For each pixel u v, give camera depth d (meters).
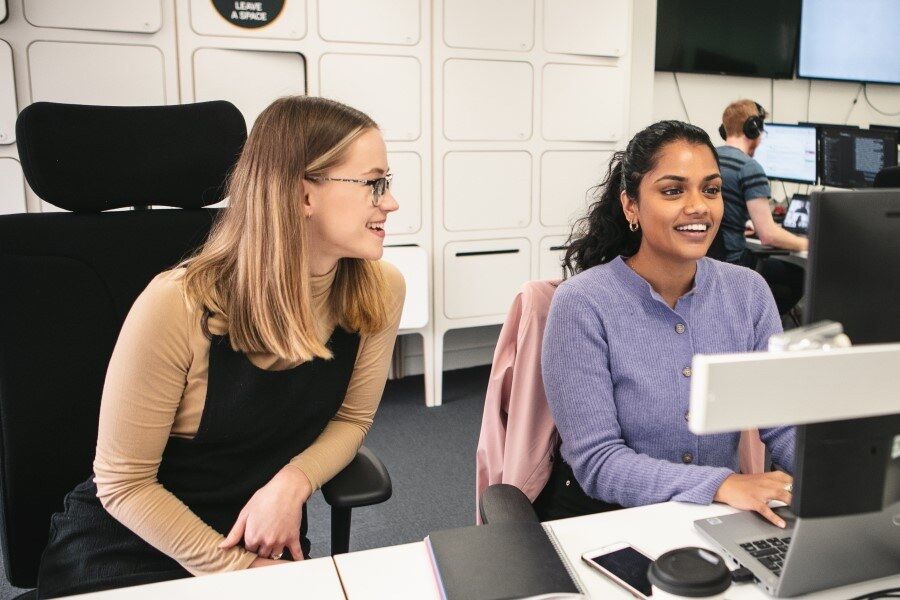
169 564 1.14
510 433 1.40
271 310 1.09
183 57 2.82
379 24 3.06
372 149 1.13
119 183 1.29
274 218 1.08
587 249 1.46
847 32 4.66
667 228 1.23
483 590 0.78
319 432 1.25
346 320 1.22
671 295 1.29
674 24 4.22
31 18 2.59
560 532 0.96
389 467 2.75
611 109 3.54
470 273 3.40
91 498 1.14
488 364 3.99
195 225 1.34
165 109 1.32
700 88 4.44
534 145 3.41
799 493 0.77
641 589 0.82
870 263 0.75
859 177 3.77
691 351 1.25
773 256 3.40
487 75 3.27
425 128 3.21
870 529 0.81
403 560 0.90
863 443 0.76
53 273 1.22
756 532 0.94
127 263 1.28
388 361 1.36
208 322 1.10
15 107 2.62
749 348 1.30
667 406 1.24
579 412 1.23
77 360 1.23
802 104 4.75
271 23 2.91
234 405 1.12
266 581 0.86
